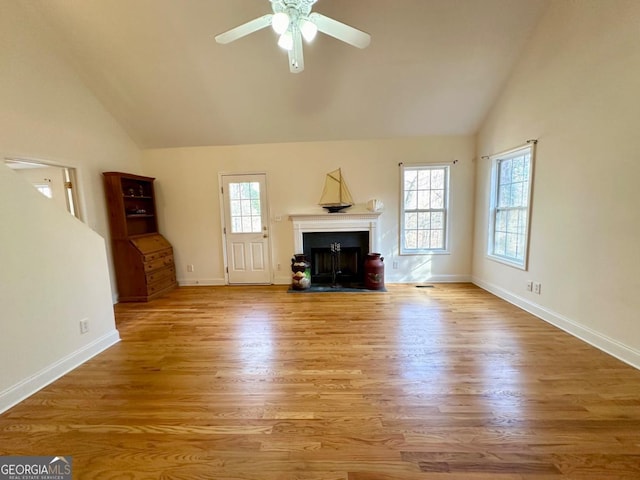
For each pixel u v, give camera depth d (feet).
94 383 7.40
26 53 10.42
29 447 5.37
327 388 6.98
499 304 12.63
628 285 7.67
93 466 4.94
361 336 9.79
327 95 13.32
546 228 10.60
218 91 13.10
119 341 9.80
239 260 16.93
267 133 15.40
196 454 5.16
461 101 13.56
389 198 16.06
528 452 5.03
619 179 7.84
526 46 11.23
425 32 10.84
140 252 13.94
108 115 14.06
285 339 9.71
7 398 6.52
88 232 8.87
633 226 7.51
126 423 5.95
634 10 7.28
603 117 8.24
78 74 12.35
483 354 8.39
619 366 7.62
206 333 10.36
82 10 10.29
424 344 9.10
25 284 7.03
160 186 16.53
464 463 4.85
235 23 10.53
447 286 15.58
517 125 12.01
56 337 7.75
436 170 16.05
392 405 6.32
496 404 6.26
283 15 6.22
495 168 13.97
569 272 9.61
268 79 12.55
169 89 13.01
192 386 7.20
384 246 16.39
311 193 16.21
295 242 16.22
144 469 4.87
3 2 9.71
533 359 8.06
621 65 7.66
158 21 10.52
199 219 16.71
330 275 16.87
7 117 9.93
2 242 6.59
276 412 6.19
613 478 4.52
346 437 5.47
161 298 14.65
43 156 11.06
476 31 10.83
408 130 15.21
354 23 10.49
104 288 9.40
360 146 15.83
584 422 5.69
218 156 16.26
